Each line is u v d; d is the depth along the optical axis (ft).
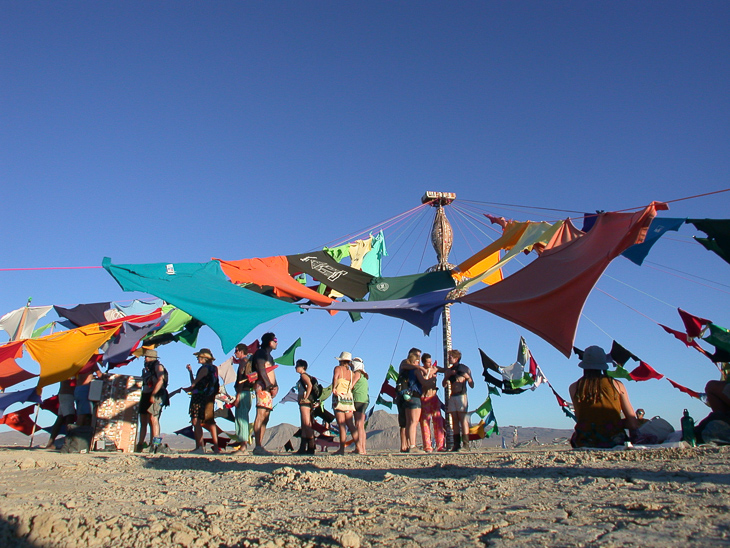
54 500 12.83
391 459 22.00
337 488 13.67
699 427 20.54
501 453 22.93
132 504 12.22
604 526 8.25
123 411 30.09
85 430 28.32
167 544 8.53
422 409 33.42
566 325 23.44
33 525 9.28
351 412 28.84
